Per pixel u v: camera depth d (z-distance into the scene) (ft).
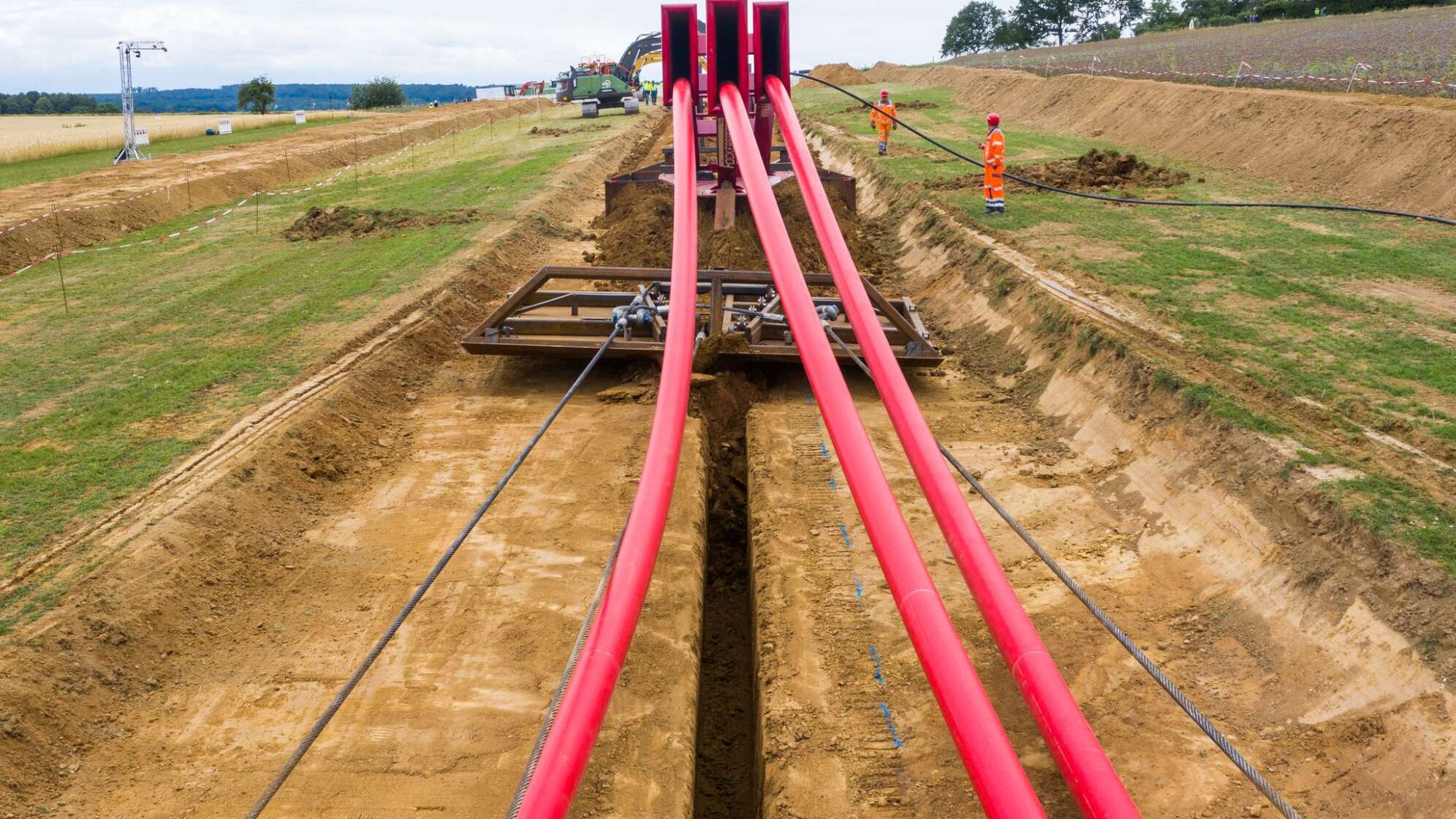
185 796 20.21
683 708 23.13
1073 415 35.68
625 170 103.76
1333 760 19.45
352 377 39.17
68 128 196.65
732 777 23.57
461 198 80.18
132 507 28.45
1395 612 20.85
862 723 22.13
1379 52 101.60
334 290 51.96
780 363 41.78
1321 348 34.01
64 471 30.83
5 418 35.17
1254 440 27.45
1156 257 47.14
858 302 27.68
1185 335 35.86
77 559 25.71
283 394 37.11
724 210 53.21
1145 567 26.99
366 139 142.92
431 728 22.24
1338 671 20.94
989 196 58.65
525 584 27.68
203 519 28.27
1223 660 22.99
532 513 31.63
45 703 21.44
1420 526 22.49
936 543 29.30
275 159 111.55
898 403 23.63
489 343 42.22
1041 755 21.02
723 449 38.04
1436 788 17.70
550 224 69.82
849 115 128.47
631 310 42.39
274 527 29.99
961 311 49.19
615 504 32.17
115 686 22.91
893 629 25.29
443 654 24.79
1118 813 13.76
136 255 63.77
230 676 23.88
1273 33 164.14
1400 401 29.40
